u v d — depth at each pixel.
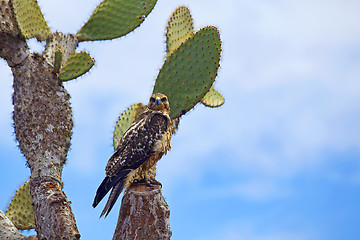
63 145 11.73
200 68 13.08
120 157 11.77
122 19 14.15
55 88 12.05
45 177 11.09
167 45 14.48
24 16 12.09
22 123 11.65
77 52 12.41
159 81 13.24
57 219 10.05
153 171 12.73
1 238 10.97
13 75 11.93
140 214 9.75
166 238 9.84
